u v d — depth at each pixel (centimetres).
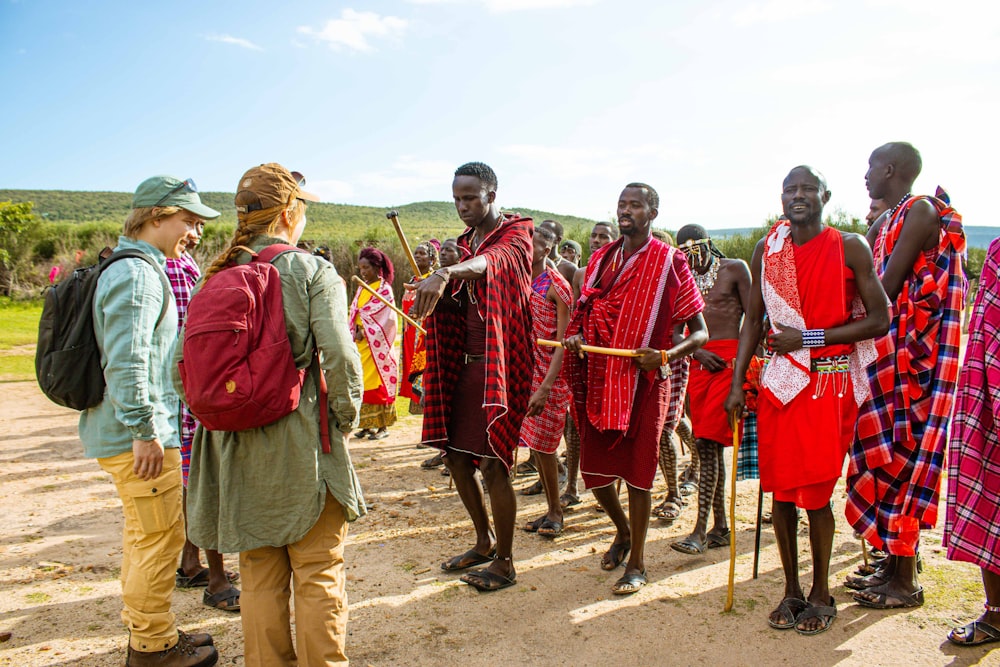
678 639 360
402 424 945
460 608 399
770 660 338
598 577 439
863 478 394
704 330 436
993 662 332
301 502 272
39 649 352
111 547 494
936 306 384
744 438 494
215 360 255
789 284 368
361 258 826
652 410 418
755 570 432
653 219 439
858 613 384
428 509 583
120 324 296
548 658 345
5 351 1606
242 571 285
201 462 283
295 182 299
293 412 273
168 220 333
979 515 346
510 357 411
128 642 349
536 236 555
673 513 541
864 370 363
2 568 455
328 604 282
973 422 352
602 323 434
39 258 3291
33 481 658
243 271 268
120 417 295
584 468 442
